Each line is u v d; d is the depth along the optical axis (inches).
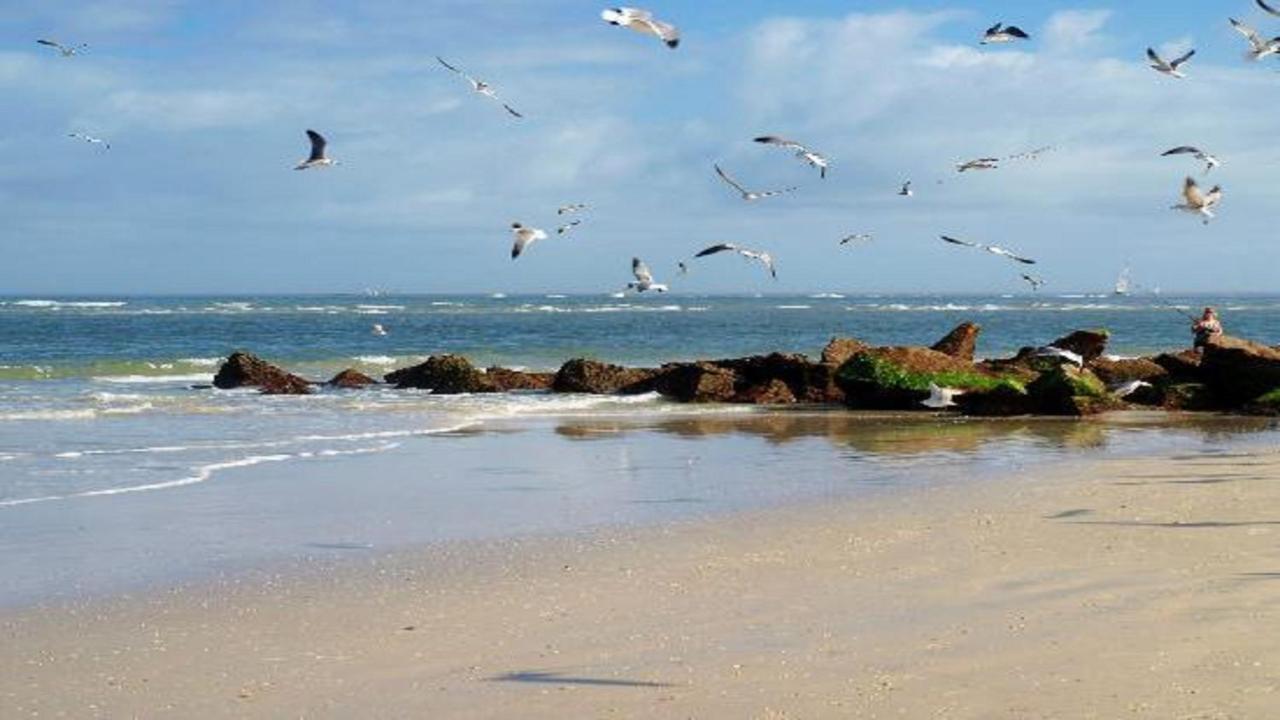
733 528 620.7
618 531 618.8
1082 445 963.3
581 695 369.1
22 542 598.2
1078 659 382.3
